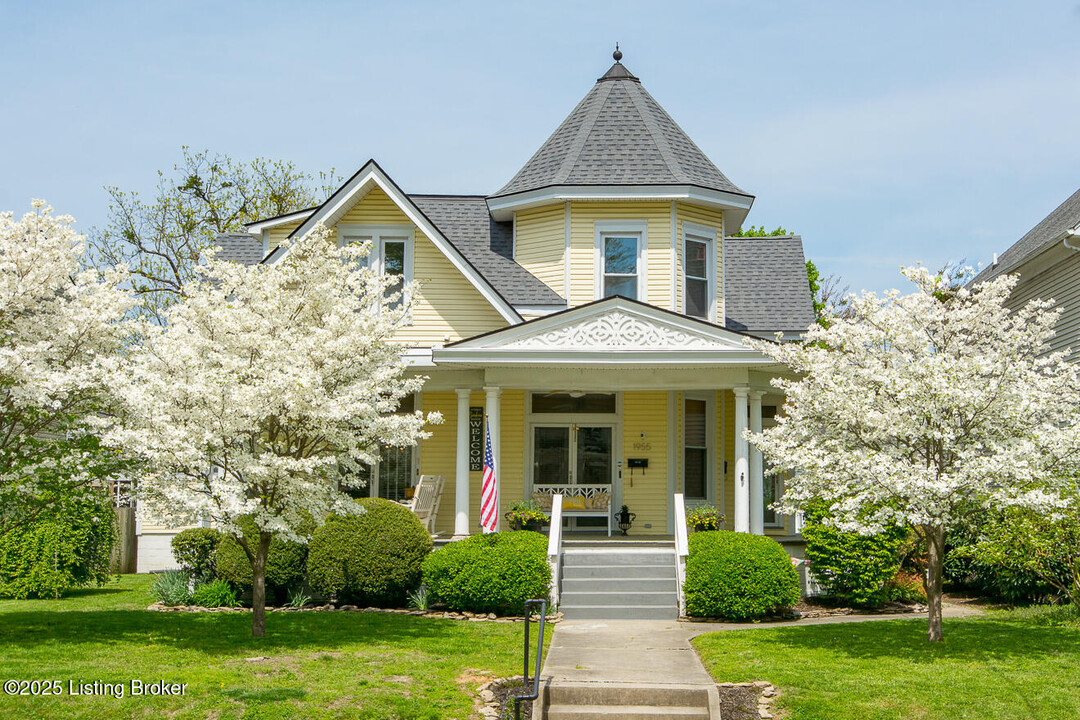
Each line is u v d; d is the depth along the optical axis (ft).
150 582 67.67
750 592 52.39
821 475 39.06
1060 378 39.09
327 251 45.88
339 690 34.35
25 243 38.17
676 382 62.23
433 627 47.75
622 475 69.10
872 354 41.73
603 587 56.95
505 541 54.70
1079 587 47.91
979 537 42.34
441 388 64.44
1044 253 70.64
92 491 41.14
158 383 38.65
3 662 36.19
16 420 39.22
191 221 130.82
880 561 56.08
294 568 56.24
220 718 31.40
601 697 35.60
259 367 41.32
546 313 67.51
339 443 41.83
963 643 41.42
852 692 34.19
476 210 78.02
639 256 69.00
